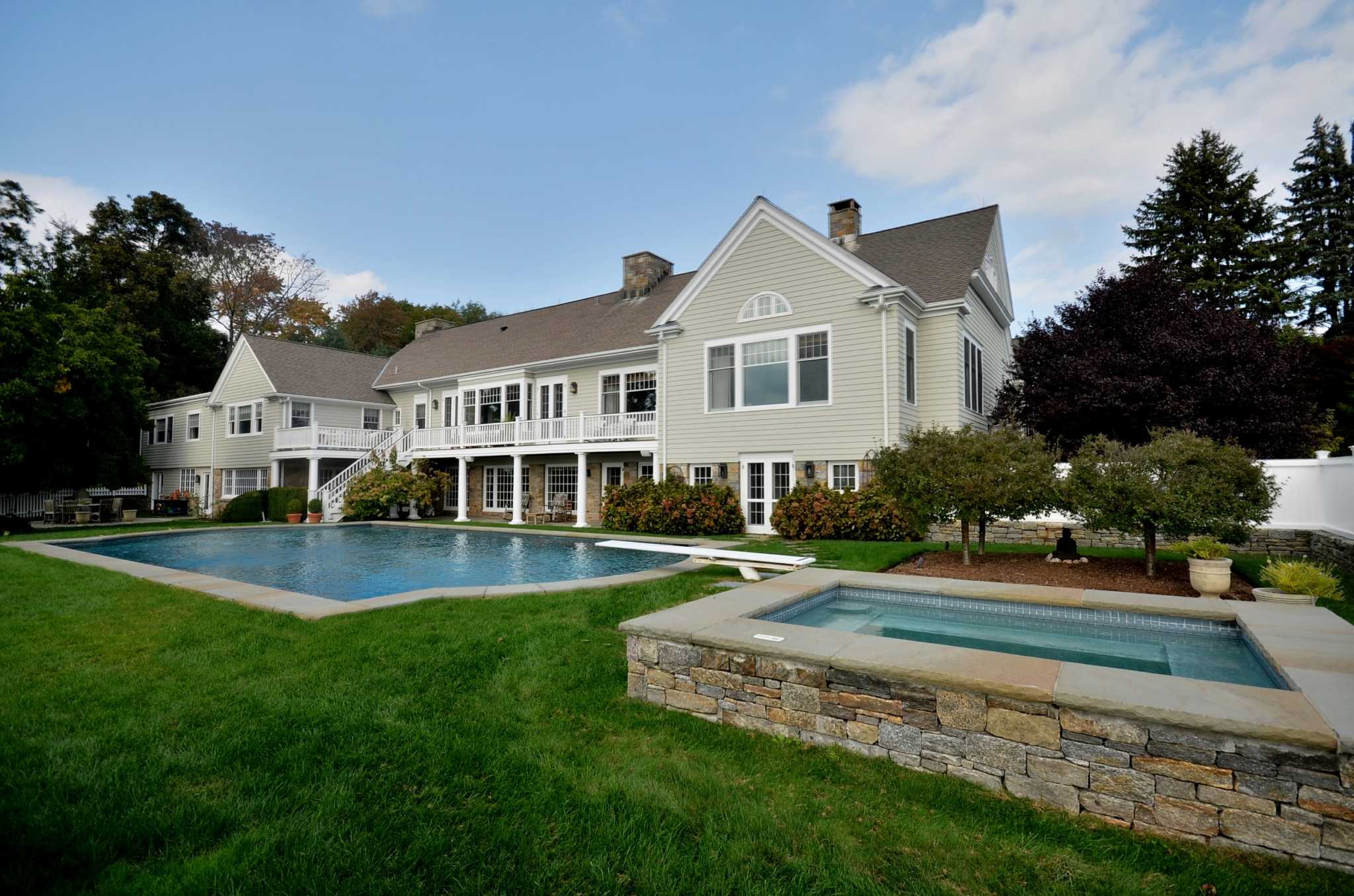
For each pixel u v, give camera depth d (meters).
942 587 6.69
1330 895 2.43
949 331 15.73
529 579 10.38
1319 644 4.23
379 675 4.86
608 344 21.45
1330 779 2.58
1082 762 3.04
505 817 3.00
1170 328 15.88
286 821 2.90
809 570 8.08
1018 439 9.67
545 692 4.66
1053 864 2.68
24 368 20.72
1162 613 5.53
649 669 4.55
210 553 14.26
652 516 16.38
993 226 17.81
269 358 26.59
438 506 25.75
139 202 36.75
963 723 3.36
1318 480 10.94
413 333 49.22
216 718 4.03
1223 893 2.47
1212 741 2.78
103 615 6.81
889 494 10.27
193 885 2.43
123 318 32.56
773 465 16.33
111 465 24.16
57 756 3.47
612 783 3.33
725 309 17.12
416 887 2.47
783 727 3.95
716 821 3.00
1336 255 26.91
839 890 2.51
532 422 21.39
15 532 18.89
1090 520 8.48
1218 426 14.91
